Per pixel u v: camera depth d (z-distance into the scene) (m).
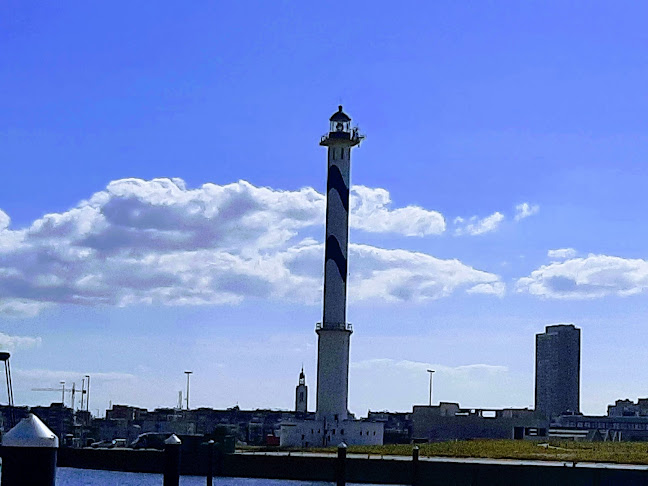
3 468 13.68
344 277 191.75
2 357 30.78
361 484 137.38
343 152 191.75
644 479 119.06
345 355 190.88
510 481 123.00
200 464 152.38
